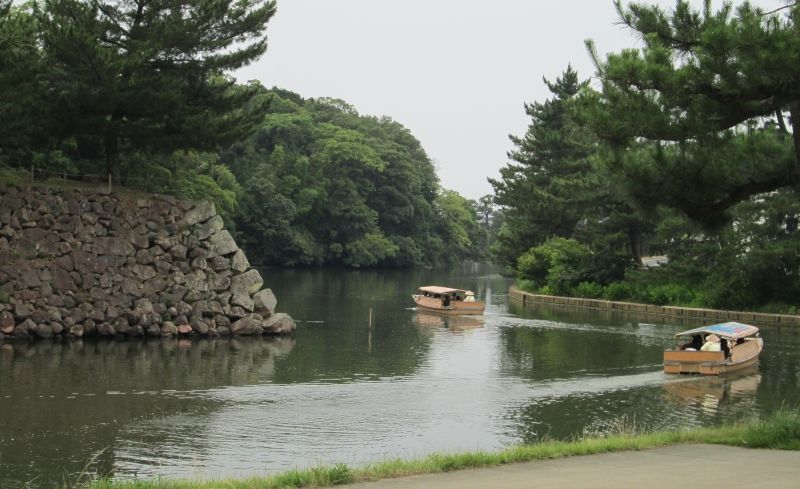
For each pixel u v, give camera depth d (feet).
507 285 271.08
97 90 101.50
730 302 151.23
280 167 331.16
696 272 164.35
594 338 115.75
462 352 99.91
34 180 105.29
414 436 55.72
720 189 53.57
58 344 94.99
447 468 34.81
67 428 56.13
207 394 69.15
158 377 76.79
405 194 380.37
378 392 71.72
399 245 374.84
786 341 115.34
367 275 304.91
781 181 53.88
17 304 97.45
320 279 262.67
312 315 143.43
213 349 96.02
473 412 64.39
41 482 43.11
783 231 145.89
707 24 49.57
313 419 60.49
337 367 85.76
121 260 103.30
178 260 106.52
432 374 82.43
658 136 50.21
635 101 49.98
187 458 48.70
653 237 185.47
